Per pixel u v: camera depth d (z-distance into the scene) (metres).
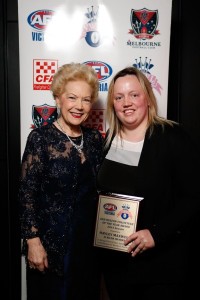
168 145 1.41
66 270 1.48
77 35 1.95
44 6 1.94
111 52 1.97
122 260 1.46
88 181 1.53
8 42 2.30
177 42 2.32
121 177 1.47
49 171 1.45
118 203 1.43
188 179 1.37
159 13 1.97
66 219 1.46
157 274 1.41
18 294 2.46
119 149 1.55
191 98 2.36
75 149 1.51
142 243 1.35
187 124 2.38
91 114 2.00
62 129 1.54
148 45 1.98
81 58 1.97
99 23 1.96
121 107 1.50
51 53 1.96
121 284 1.47
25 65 1.97
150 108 1.53
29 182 1.43
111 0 1.95
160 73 2.00
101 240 1.46
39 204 1.48
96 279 1.61
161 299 1.41
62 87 1.51
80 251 1.50
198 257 2.33
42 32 1.95
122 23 1.96
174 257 1.42
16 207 2.40
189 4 2.30
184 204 1.38
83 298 1.55
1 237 2.45
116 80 1.56
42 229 1.46
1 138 2.38
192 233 2.30
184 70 2.34
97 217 1.47
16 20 2.29
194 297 2.36
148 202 1.41
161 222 1.38
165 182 1.41
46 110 2.00
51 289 1.50
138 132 1.53
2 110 2.36
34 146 1.45
